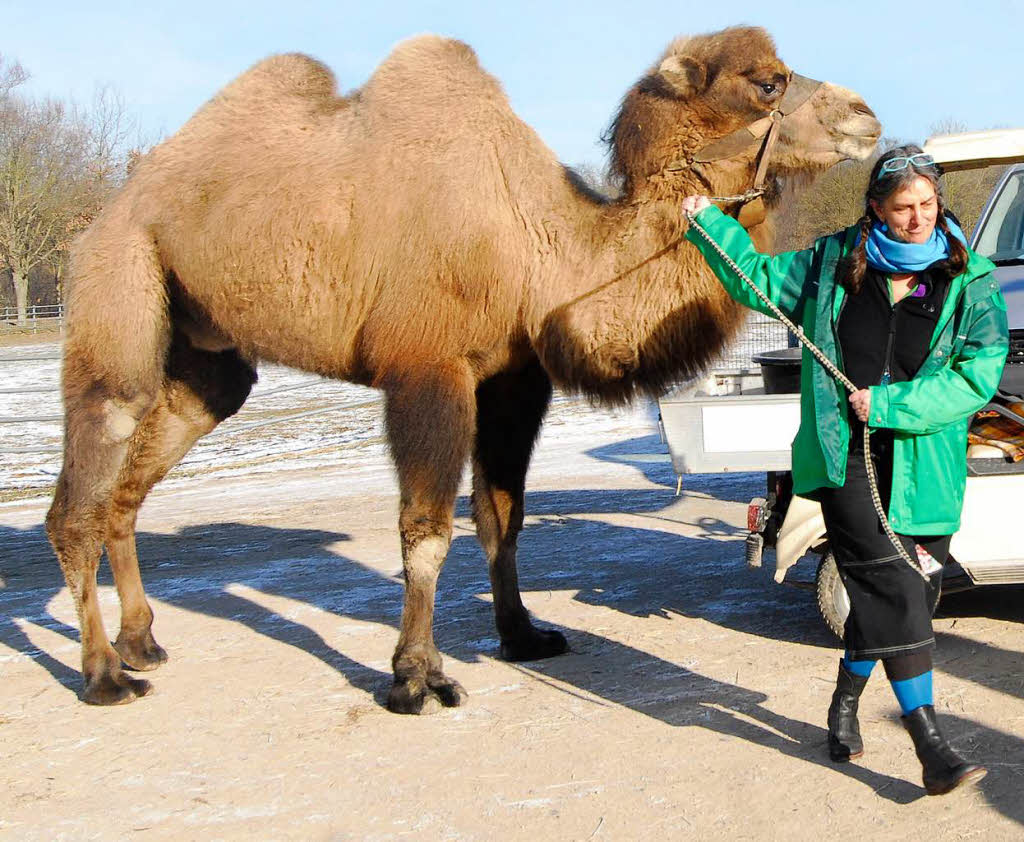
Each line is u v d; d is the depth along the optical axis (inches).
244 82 223.0
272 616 247.8
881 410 128.3
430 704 177.9
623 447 557.6
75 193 2039.9
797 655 195.8
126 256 215.2
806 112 176.9
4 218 1985.7
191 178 214.1
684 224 177.9
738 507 363.3
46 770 163.9
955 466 134.2
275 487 502.6
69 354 216.4
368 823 139.9
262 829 140.0
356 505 426.0
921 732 133.3
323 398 909.8
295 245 200.4
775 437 199.6
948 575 192.1
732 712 169.2
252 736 173.2
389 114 200.5
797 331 137.3
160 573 311.9
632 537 320.5
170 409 236.2
